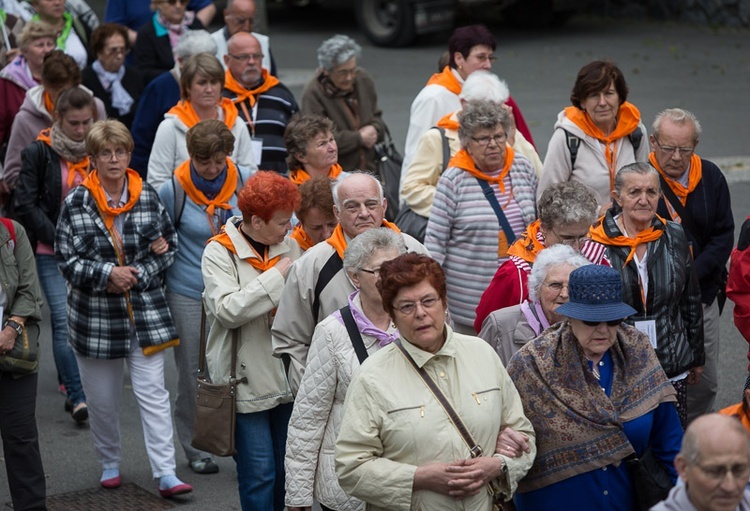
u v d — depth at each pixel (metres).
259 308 13.87
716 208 16.41
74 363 19.53
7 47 26.17
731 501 8.73
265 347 14.24
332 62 22.20
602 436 10.98
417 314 10.45
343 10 68.06
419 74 49.84
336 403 12.14
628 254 13.80
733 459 8.61
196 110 19.61
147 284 16.64
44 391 21.11
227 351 14.25
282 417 14.57
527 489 11.33
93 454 18.33
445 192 17.11
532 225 14.44
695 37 59.62
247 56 21.75
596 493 11.02
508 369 11.39
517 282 13.83
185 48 21.77
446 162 18.66
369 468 10.54
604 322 10.78
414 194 18.72
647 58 53.47
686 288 14.17
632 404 11.06
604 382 11.18
